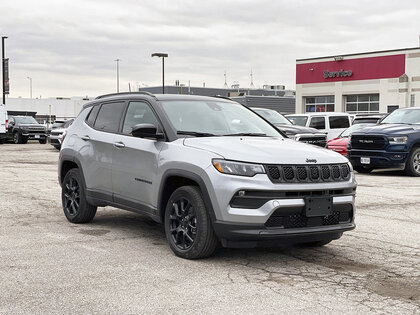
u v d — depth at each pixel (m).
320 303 4.16
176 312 3.93
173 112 6.09
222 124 6.20
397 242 6.35
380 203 9.31
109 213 8.18
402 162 14.03
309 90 46.84
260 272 5.02
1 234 6.62
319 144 14.77
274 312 3.95
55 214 8.09
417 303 4.20
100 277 4.79
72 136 7.43
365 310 4.02
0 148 27.89
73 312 3.92
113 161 6.49
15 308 4.00
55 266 5.15
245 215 4.91
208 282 4.68
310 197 5.07
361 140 14.62
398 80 40.56
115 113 6.81
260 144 5.48
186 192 5.39
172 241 5.61
